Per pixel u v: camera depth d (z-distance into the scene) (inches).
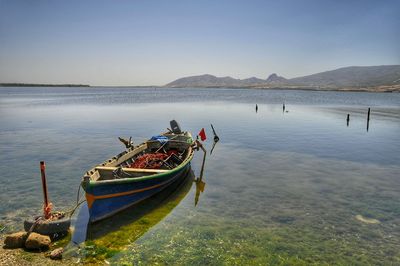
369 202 598.5
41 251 402.6
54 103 3708.2
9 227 472.7
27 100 4451.3
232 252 414.3
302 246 434.3
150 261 387.9
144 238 447.2
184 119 2053.4
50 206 471.5
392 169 834.2
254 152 1043.9
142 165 651.5
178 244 431.8
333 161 920.9
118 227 479.2
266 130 1557.6
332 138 1328.7
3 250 398.0
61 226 438.9
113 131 1494.8
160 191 619.2
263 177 757.9
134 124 1764.3
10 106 3184.1
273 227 490.6
